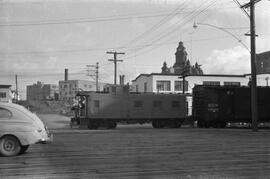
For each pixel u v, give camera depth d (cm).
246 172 1074
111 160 1299
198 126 4322
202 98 4212
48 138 1534
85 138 2289
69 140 2125
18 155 1435
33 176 1013
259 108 4184
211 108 4144
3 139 1417
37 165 1194
